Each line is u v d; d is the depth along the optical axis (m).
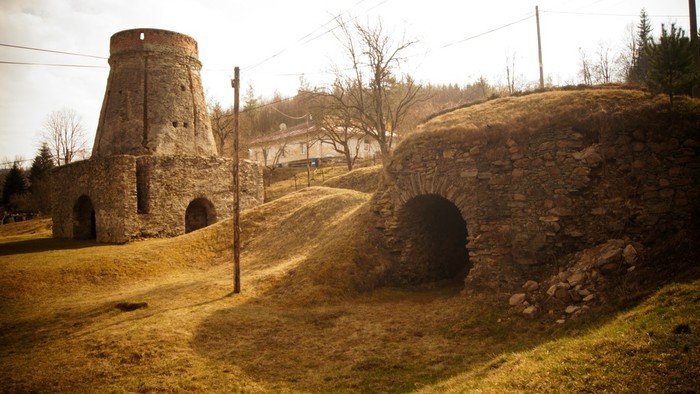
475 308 9.26
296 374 7.29
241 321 10.01
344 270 12.55
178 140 26.06
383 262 12.86
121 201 21.64
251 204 27.72
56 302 13.70
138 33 25.98
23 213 50.66
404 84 37.81
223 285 13.54
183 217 24.11
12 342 10.12
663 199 8.73
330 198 19.67
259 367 7.62
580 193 9.51
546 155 9.95
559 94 11.34
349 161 37.78
